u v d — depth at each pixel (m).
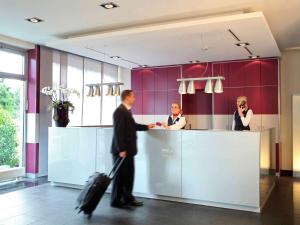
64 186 5.52
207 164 4.29
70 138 5.41
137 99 8.73
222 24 4.49
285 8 4.44
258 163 4.01
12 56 6.32
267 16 4.80
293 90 7.25
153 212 4.05
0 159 6.14
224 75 7.61
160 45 5.90
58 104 5.80
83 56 7.68
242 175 4.09
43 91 6.25
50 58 6.82
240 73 7.45
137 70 8.78
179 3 4.19
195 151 4.36
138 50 6.38
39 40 6.19
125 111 4.25
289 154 7.24
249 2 4.19
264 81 7.21
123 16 4.71
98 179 3.92
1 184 5.75
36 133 6.48
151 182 4.66
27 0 4.07
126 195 4.30
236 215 3.94
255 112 7.27
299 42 6.58
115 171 4.23
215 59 7.42
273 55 6.88
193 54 6.79
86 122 7.90
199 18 4.77
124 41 5.58
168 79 8.32
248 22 4.39
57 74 7.02
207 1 4.13
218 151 4.22
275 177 6.11
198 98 8.21
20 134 6.55
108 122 8.68
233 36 5.18
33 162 6.47
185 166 4.43
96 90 6.12
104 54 6.83
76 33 5.66
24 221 3.69
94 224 3.60
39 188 5.39
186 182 4.41
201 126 8.16
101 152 5.10
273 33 5.84
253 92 7.30
